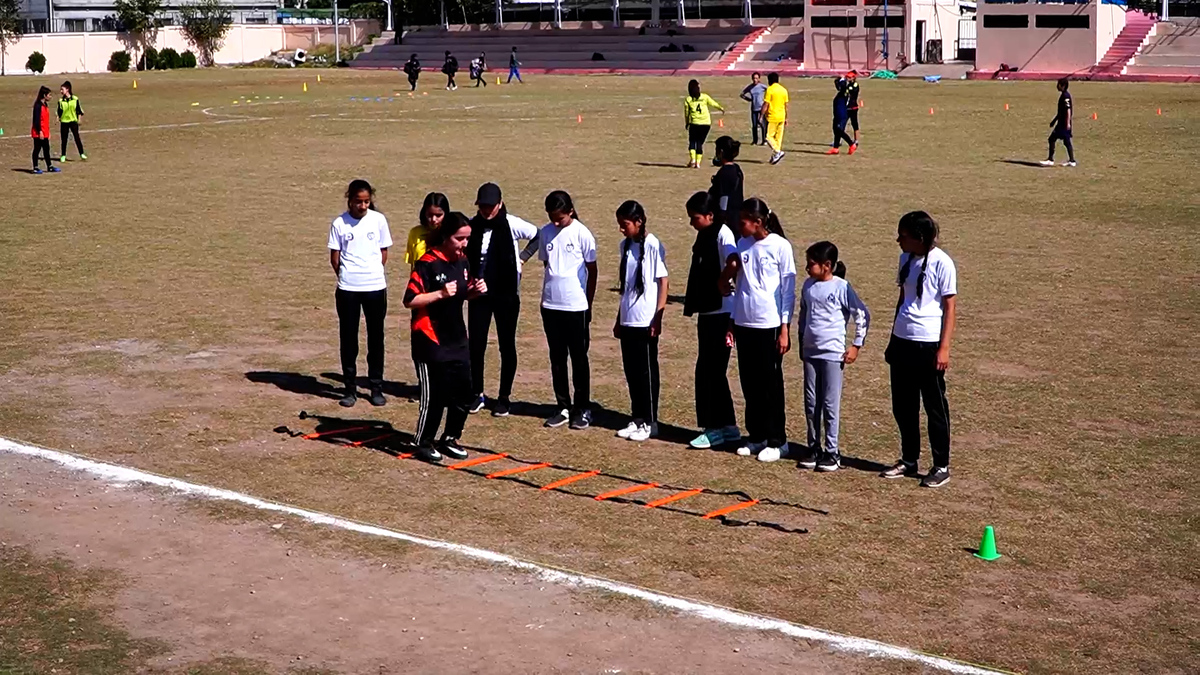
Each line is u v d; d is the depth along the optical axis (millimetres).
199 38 92562
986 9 69562
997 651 6637
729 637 6746
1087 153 30812
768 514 8516
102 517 8414
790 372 12164
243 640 6719
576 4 95375
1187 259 17516
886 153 31297
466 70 83875
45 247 18406
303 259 17531
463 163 28984
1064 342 13070
